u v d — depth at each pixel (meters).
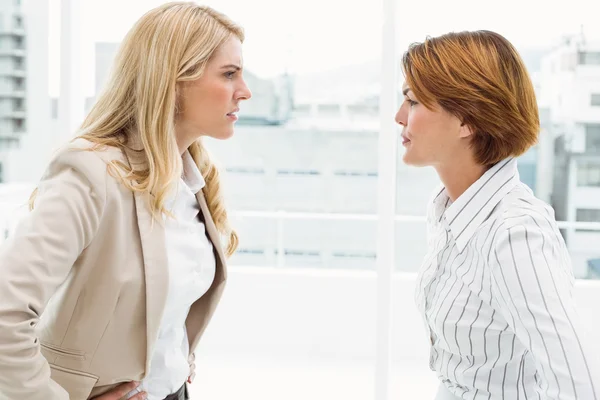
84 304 1.16
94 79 3.47
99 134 1.21
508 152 1.16
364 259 5.71
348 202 6.02
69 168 1.13
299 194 6.06
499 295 1.02
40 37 4.07
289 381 3.74
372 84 5.66
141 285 1.16
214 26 1.25
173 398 1.34
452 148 1.20
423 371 3.90
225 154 6.07
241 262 5.29
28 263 1.04
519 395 1.11
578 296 3.99
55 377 1.17
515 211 1.05
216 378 3.76
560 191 4.58
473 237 1.11
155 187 1.18
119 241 1.15
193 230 1.33
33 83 4.09
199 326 1.43
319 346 4.30
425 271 1.23
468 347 1.12
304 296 4.30
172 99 1.20
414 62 1.19
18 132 4.13
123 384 1.22
